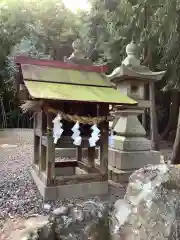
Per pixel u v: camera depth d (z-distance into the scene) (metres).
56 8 13.60
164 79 9.79
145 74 4.91
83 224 2.13
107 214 2.24
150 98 7.54
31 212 2.92
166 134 11.82
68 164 4.71
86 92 3.54
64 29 13.63
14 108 16.47
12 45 14.16
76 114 3.63
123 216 2.07
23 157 6.54
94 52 11.69
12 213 2.88
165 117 13.06
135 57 5.42
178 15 5.75
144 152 4.64
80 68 4.15
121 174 4.32
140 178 2.19
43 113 3.87
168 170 2.13
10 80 13.30
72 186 3.50
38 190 3.76
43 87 3.36
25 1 13.60
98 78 4.12
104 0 7.86
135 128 4.80
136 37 8.29
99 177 3.68
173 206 1.85
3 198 3.40
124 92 5.11
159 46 8.38
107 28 9.38
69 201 3.33
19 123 16.83
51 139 3.41
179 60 7.43
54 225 2.14
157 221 1.83
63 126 3.85
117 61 10.12
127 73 4.76
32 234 2.11
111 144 5.07
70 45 13.59
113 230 2.08
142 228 1.88
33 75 3.61
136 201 2.04
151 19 6.51
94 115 3.94
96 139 3.51
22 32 14.05
